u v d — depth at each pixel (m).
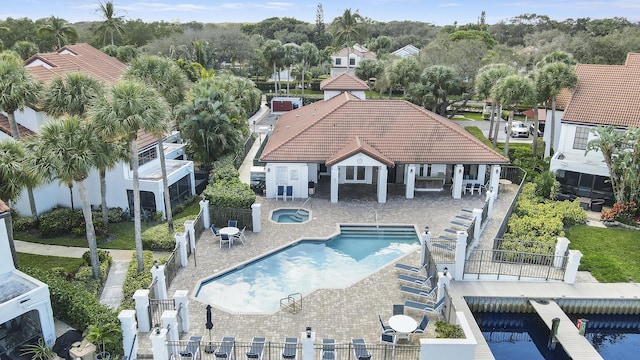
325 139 33.06
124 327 16.02
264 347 16.50
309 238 26.64
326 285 22.06
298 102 67.69
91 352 15.05
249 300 20.83
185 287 21.47
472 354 15.53
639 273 24.17
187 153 38.78
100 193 29.83
